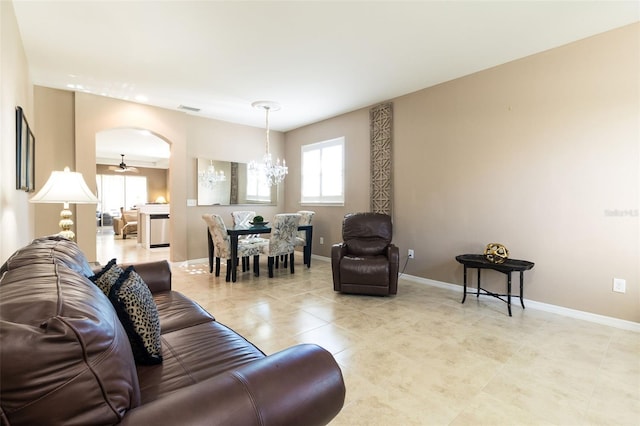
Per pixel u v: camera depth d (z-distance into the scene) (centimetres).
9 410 58
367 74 366
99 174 1070
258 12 248
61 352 63
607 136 278
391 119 450
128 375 75
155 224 747
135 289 130
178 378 117
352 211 516
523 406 168
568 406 168
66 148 423
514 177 334
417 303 333
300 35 282
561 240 304
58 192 244
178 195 516
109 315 85
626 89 269
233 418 76
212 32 277
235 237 418
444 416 160
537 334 257
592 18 257
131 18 256
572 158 297
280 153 655
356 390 181
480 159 360
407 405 168
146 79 380
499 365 209
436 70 356
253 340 243
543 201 315
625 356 221
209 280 427
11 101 236
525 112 325
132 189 1174
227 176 579
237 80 382
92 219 434
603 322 280
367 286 349
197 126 541
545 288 315
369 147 486
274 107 489
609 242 279
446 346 235
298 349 102
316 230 588
